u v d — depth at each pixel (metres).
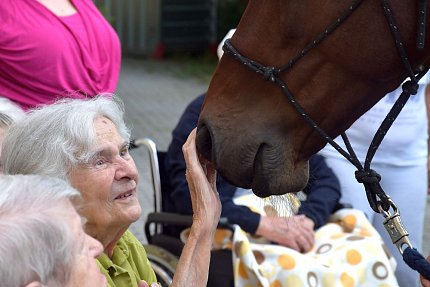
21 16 3.87
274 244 4.45
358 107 2.75
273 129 2.72
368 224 4.56
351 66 2.67
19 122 2.78
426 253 6.53
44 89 3.91
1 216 1.94
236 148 2.71
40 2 3.92
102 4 13.82
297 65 2.68
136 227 6.62
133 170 2.79
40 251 1.91
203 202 2.83
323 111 2.72
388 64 2.67
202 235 2.83
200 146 2.80
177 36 14.19
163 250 4.23
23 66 3.89
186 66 13.44
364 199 4.85
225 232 4.36
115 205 2.77
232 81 2.75
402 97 2.74
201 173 2.83
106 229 2.79
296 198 3.04
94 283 2.06
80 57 3.96
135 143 4.46
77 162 2.70
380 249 4.39
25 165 2.70
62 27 3.93
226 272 4.26
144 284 2.71
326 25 2.63
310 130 2.75
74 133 2.70
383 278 4.32
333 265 4.29
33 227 1.92
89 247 2.09
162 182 4.58
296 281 4.14
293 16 2.65
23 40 3.87
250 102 2.73
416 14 2.62
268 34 2.70
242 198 4.50
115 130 2.79
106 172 2.73
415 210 5.00
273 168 2.71
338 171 4.80
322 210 4.55
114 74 4.13
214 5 14.19
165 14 14.04
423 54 2.69
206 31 14.20
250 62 2.71
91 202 2.74
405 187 4.94
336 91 2.71
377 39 2.64
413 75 2.68
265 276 4.14
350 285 4.23
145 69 13.17
